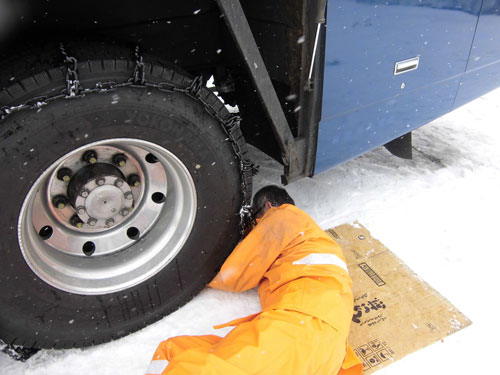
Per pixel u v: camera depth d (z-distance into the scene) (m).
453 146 4.04
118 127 1.75
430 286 2.46
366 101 2.38
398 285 2.46
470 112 4.68
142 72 1.69
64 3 2.06
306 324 1.78
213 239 2.24
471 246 2.79
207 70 2.89
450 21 2.51
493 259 2.69
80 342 2.09
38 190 1.82
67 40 1.84
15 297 1.80
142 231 2.21
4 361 2.06
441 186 3.41
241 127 2.98
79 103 1.62
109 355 2.11
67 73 1.58
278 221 2.21
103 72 1.64
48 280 1.87
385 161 3.78
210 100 1.90
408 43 2.37
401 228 2.94
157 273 2.14
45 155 1.65
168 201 2.21
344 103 2.29
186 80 1.81
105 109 1.68
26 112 1.55
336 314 1.85
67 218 1.99
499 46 2.94
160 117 1.81
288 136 2.17
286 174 2.35
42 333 1.96
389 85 2.43
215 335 2.08
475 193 3.32
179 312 2.32
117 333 2.16
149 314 2.21
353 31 2.10
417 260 2.68
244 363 1.65
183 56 2.63
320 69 2.10
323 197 3.25
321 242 2.15
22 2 1.88
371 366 2.04
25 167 1.62
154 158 2.09
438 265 2.64
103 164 1.96
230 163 2.11
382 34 2.22
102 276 2.05
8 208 1.64
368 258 2.65
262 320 1.82
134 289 2.10
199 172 2.03
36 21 2.03
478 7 2.60
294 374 1.67
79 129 1.68
